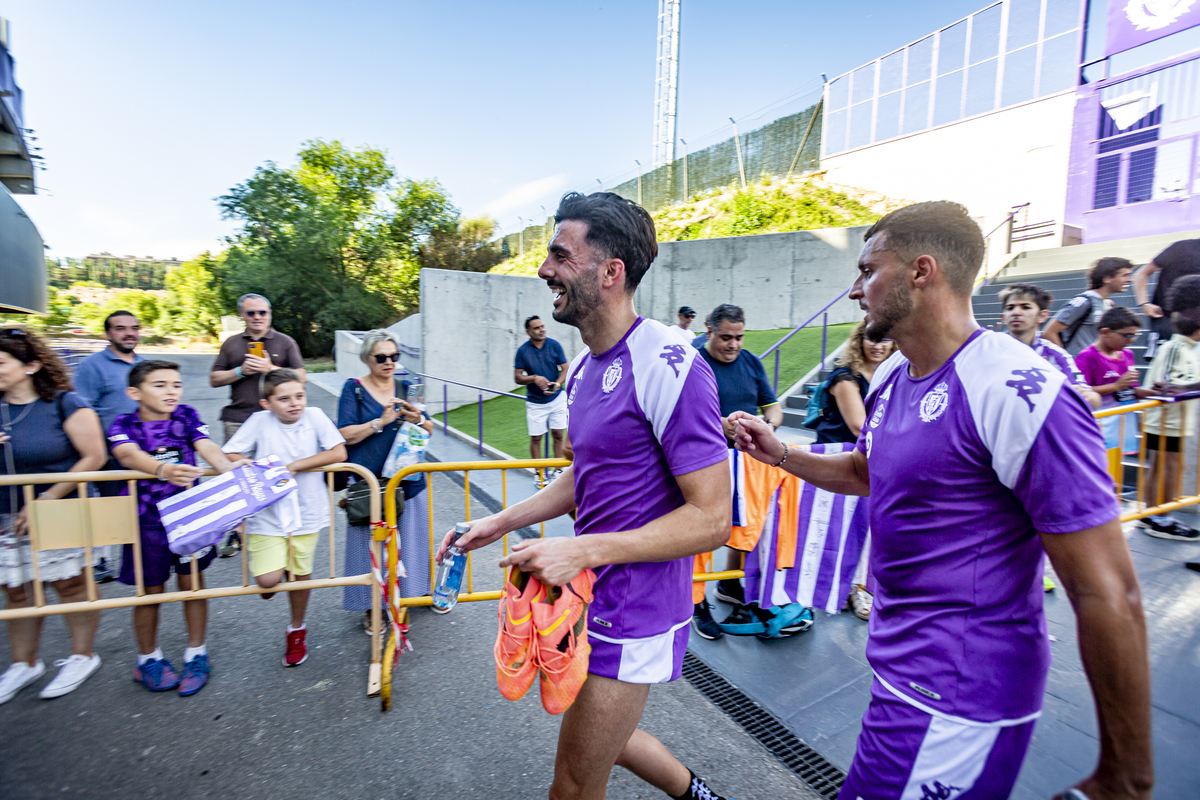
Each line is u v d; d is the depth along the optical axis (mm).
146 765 2271
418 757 2330
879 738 1220
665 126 26359
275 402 2830
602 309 1429
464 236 27734
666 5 25625
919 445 1153
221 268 23672
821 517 3082
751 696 2664
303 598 2982
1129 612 927
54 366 2797
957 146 13367
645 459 1378
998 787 1132
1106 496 953
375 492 2879
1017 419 997
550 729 2506
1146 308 5539
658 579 1430
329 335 24484
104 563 3807
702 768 2230
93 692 2748
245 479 2619
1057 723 2389
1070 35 11250
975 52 12867
